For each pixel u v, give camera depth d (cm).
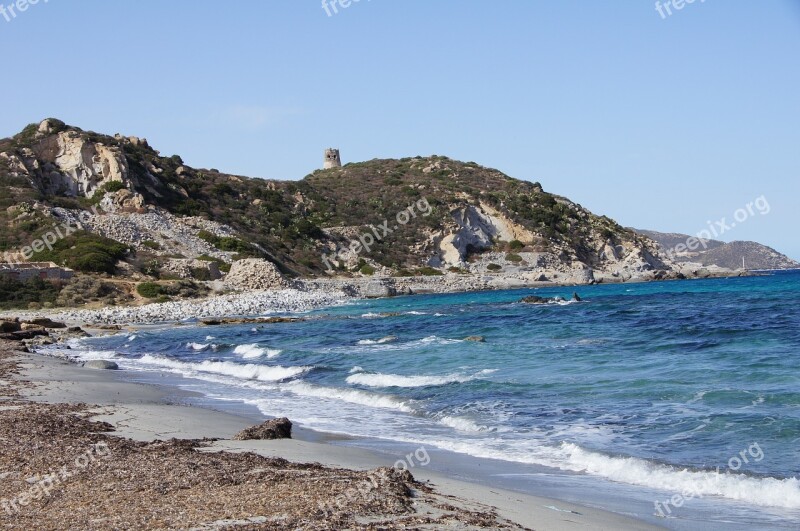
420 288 10338
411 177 15600
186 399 2297
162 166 11431
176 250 9069
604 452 1484
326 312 6744
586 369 2606
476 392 2220
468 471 1395
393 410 2059
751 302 6122
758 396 1908
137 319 6078
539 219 13425
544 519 1058
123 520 973
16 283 6950
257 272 8581
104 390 2428
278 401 2247
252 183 12800
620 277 12406
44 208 8769
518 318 5266
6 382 2550
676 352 2969
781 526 1061
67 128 10675
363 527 948
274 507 1025
